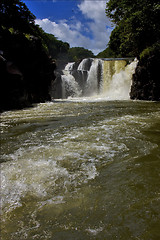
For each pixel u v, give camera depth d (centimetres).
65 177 215
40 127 501
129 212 150
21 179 211
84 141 356
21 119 643
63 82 2508
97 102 1296
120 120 558
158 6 1259
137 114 678
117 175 216
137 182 197
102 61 2528
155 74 1302
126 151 294
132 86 1573
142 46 1573
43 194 182
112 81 2377
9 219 148
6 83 971
